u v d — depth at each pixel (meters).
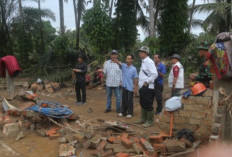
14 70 7.17
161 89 6.75
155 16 19.02
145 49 5.49
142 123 5.88
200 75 5.04
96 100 9.27
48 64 15.20
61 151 4.22
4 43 19.09
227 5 14.75
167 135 4.63
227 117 3.50
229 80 3.46
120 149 4.19
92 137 4.86
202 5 16.23
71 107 7.96
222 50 3.31
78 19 14.91
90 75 12.98
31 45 19.03
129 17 14.48
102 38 12.88
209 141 4.06
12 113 6.33
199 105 4.46
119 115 6.75
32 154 4.33
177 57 6.05
